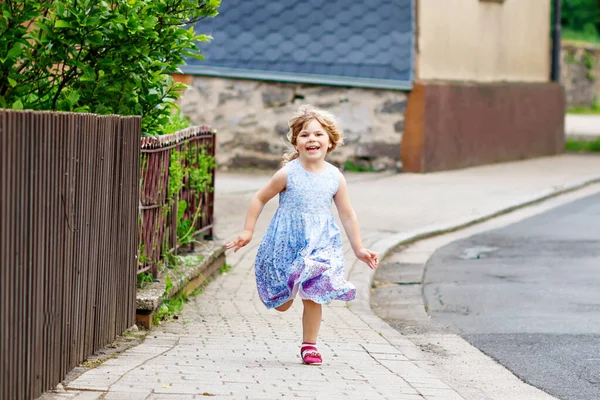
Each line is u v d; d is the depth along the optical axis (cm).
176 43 793
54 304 533
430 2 2047
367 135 2069
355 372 628
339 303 924
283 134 2117
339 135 670
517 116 2383
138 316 753
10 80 682
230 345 705
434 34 2070
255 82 2123
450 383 649
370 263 667
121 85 777
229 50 2120
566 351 744
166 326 773
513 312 898
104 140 626
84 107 749
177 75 2155
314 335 653
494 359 722
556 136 2592
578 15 5991
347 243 1255
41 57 728
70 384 546
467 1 2177
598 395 622
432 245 1295
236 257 1133
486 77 2288
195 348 683
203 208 1043
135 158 713
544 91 2512
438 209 1556
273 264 656
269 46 2098
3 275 448
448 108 2098
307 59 2080
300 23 2080
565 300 945
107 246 649
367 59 2044
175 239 902
